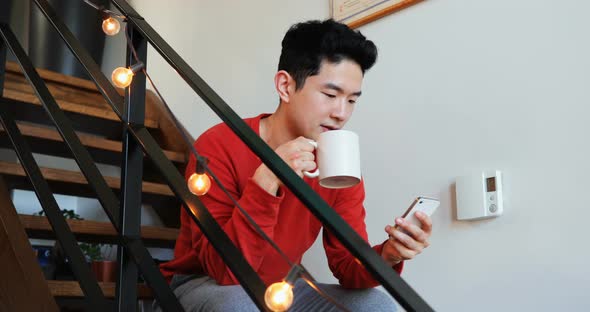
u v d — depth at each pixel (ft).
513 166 4.86
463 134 5.28
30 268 4.15
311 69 3.95
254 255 3.32
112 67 11.57
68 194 7.11
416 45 5.83
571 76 4.61
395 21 6.09
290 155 3.30
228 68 8.48
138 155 3.56
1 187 4.78
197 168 2.87
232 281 3.55
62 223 4.00
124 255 3.41
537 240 4.62
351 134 3.35
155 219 8.56
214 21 8.96
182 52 9.67
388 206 5.83
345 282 4.07
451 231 5.22
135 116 3.61
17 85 8.08
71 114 8.02
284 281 2.26
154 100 9.46
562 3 4.76
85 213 10.36
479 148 5.13
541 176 4.67
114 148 7.72
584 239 4.35
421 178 5.56
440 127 5.48
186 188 3.08
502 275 4.79
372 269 2.13
